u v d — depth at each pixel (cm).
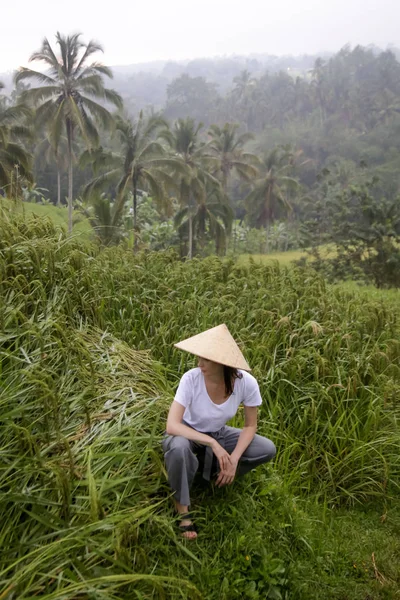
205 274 691
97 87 3088
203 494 337
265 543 314
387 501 417
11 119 2917
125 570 252
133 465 316
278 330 527
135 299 562
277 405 448
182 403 318
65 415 331
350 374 490
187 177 3588
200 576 283
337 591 311
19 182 652
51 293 445
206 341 319
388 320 638
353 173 6369
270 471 379
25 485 268
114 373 391
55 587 237
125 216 3803
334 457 428
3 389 315
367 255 2144
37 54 3072
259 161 5191
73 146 4909
